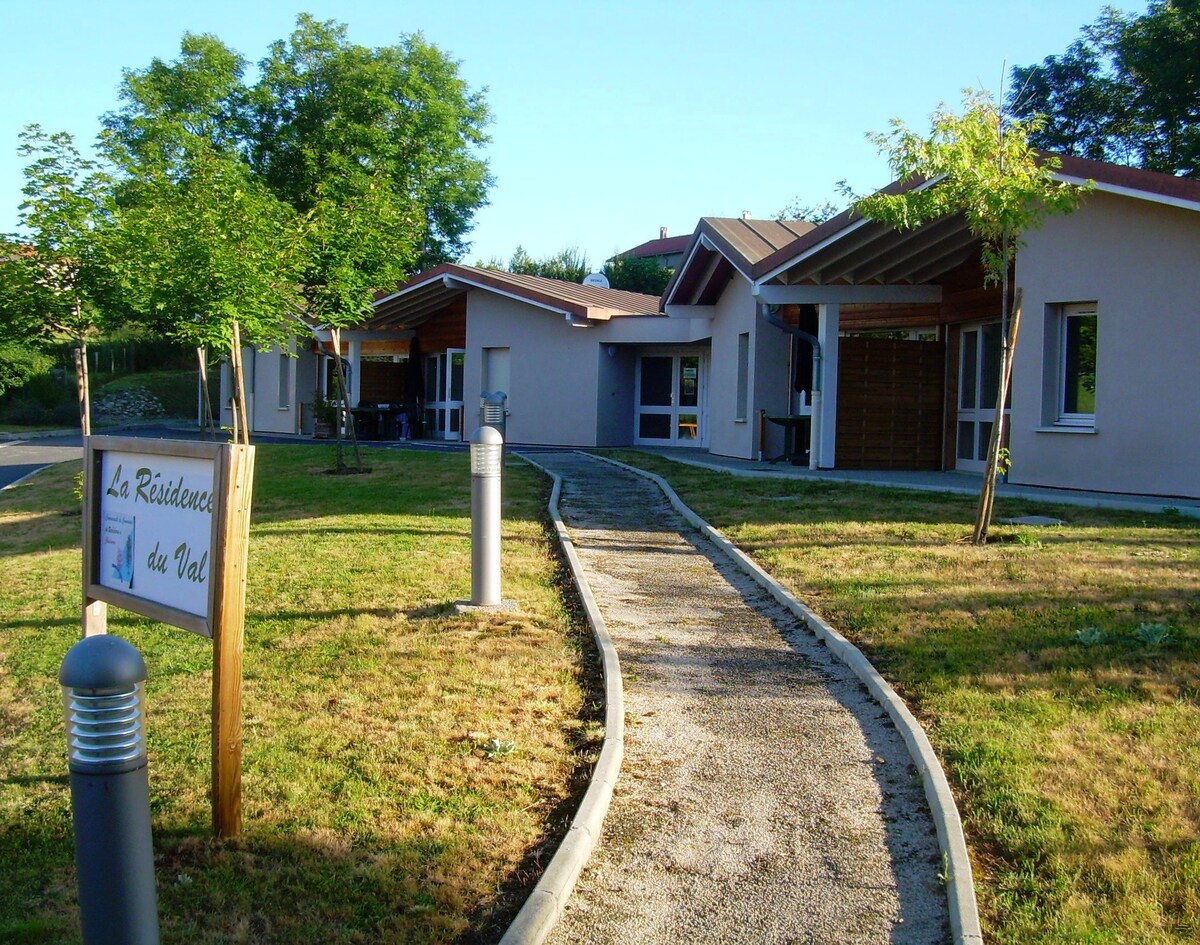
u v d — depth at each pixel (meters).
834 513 11.80
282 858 4.23
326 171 32.31
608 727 5.50
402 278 16.88
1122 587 7.82
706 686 6.32
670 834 4.49
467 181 37.56
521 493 14.48
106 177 12.30
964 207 10.55
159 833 4.44
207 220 13.27
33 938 3.73
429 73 36.41
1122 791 4.58
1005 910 3.77
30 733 5.87
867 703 6.00
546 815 4.62
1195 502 11.82
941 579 8.40
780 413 19.45
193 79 33.12
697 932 3.77
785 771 5.11
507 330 25.81
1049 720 5.39
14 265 11.97
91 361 46.84
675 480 15.51
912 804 4.74
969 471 16.41
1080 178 12.25
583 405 24.53
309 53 34.44
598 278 31.11
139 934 3.00
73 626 8.27
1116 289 12.73
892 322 18.22
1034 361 13.68
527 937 3.60
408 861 4.20
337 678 6.37
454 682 6.27
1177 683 5.83
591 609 7.85
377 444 25.11
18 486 19.19
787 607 8.05
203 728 5.69
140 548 4.98
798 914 3.88
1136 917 3.64
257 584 8.99
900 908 3.91
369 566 9.57
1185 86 26.69
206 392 18.39
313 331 17.88
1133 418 12.61
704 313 21.83
